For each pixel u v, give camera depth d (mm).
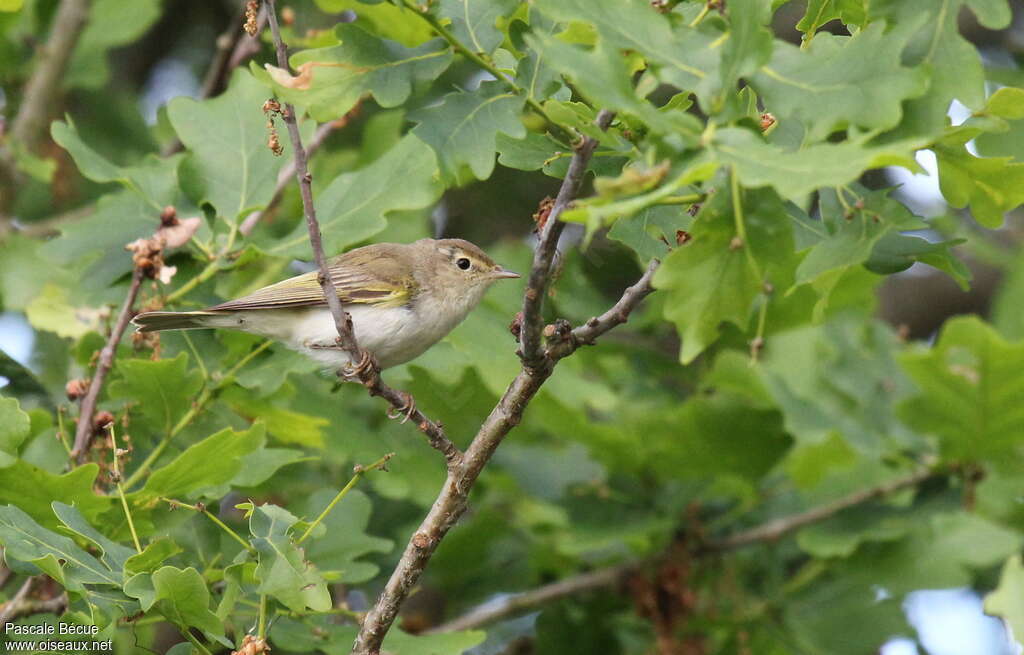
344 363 11047
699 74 6125
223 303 10688
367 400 13609
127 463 10344
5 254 12391
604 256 13383
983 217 7523
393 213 14367
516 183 17156
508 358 12242
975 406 11703
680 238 7785
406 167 10648
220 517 11258
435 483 12906
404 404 7918
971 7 6309
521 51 7641
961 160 7312
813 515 12773
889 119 6004
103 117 16922
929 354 11477
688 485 13227
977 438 11945
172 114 11180
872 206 7430
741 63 6113
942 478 12742
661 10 7094
